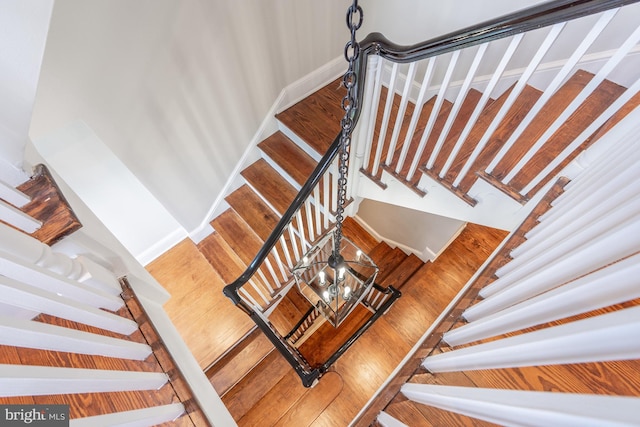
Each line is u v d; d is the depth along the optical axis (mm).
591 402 445
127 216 2287
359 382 2566
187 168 2164
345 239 1773
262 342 2426
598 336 478
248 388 2410
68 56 1168
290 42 2367
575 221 850
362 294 1764
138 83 1524
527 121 1222
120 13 1276
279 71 2473
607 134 1204
